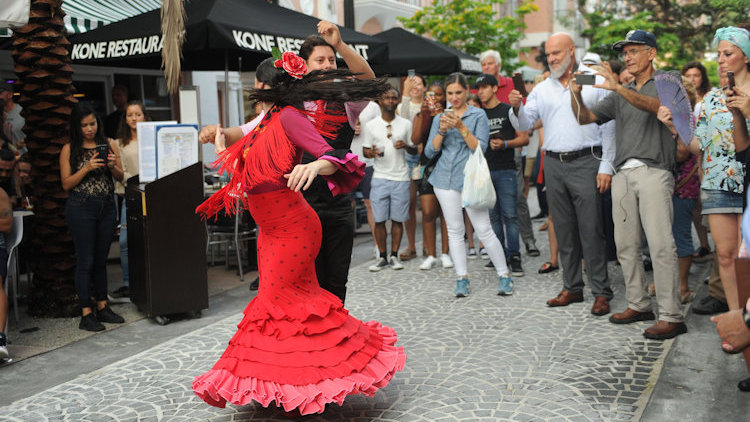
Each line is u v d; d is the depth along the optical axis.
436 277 6.89
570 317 5.22
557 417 3.40
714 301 5.19
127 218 5.98
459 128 5.72
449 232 6.02
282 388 3.13
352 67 3.81
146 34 6.38
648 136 4.71
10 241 5.09
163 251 5.46
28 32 5.68
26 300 6.29
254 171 3.24
